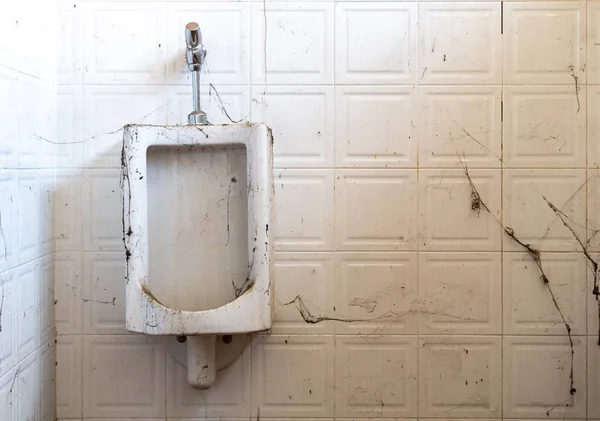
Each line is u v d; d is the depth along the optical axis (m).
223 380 1.12
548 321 1.12
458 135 1.12
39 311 1.04
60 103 1.12
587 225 1.12
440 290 1.12
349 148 1.12
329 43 1.11
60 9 1.11
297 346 1.12
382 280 1.12
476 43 1.12
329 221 1.12
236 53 1.11
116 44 1.11
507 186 1.12
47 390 1.08
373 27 1.12
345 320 1.12
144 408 1.12
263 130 0.96
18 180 0.95
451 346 1.12
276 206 1.12
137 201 0.96
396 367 1.12
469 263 1.12
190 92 1.12
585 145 1.12
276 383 1.12
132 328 0.95
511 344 1.12
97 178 1.12
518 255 1.12
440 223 1.12
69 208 1.12
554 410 1.11
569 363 1.12
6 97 0.91
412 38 1.12
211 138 0.97
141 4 1.12
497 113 1.12
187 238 1.04
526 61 1.12
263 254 0.96
